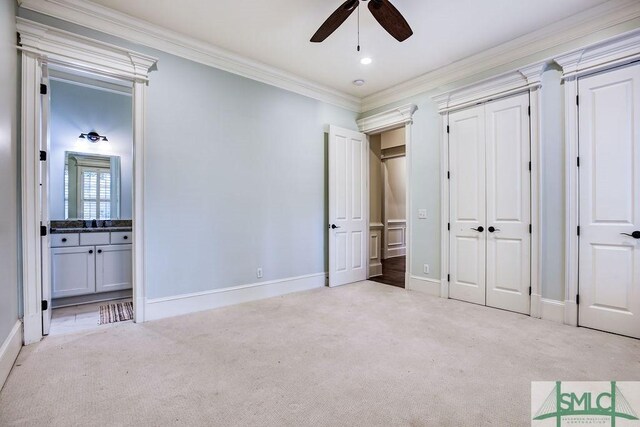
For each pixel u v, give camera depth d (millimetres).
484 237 3363
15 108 2244
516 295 3127
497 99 3256
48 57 2430
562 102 2826
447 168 3682
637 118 2465
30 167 2355
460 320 2895
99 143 4176
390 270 5496
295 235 4008
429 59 3461
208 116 3258
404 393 1719
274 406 1604
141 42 2863
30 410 1561
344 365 2035
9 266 2035
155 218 2932
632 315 2488
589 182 2688
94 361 2082
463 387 1775
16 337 2139
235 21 2793
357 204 4570
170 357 2146
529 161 3031
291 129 3963
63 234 3375
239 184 3494
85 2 2523
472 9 2596
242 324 2791
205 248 3242
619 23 2541
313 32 2959
